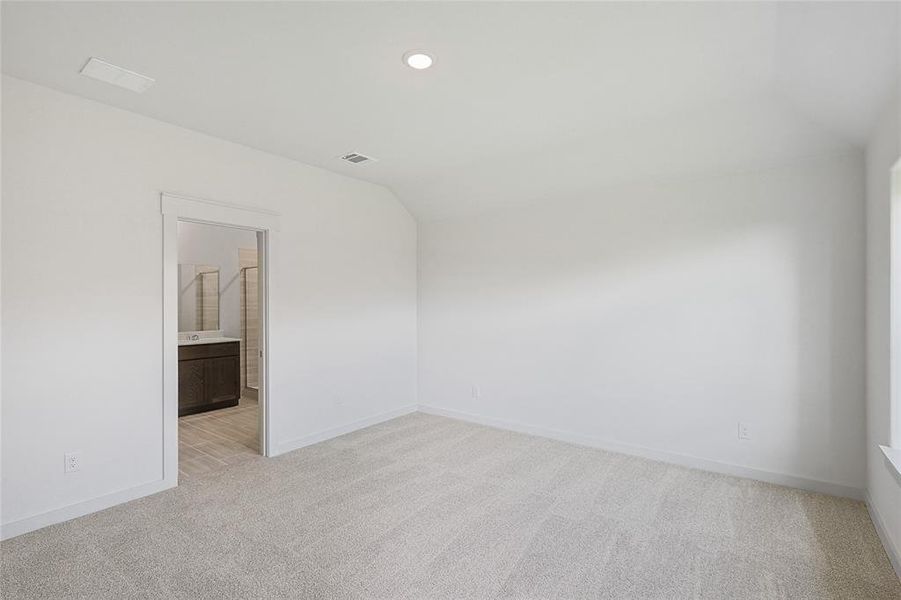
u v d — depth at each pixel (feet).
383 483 10.57
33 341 8.41
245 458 12.21
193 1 6.07
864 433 9.55
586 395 13.35
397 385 16.49
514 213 14.76
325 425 13.85
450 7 6.23
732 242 11.03
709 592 6.72
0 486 8.04
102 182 9.28
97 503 9.16
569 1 6.08
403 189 15.76
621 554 7.69
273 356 12.46
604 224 12.98
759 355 10.72
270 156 12.41
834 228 9.84
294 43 7.14
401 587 6.81
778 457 10.52
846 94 7.72
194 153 10.80
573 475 11.05
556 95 8.96
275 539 8.13
